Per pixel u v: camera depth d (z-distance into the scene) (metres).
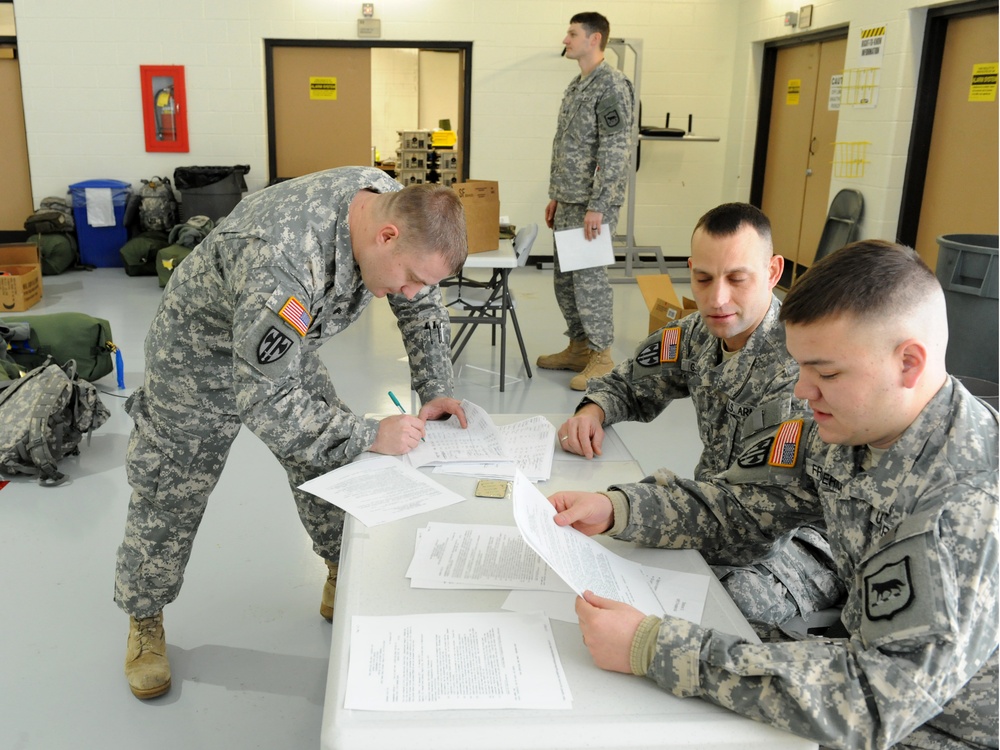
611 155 4.28
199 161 7.72
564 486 1.61
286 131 7.82
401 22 7.58
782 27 6.94
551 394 4.45
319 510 2.18
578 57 4.38
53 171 7.59
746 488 1.42
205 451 1.94
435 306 2.03
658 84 7.94
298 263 1.55
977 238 3.71
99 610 2.47
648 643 1.06
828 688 0.98
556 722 0.99
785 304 1.07
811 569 1.67
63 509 3.05
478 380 4.66
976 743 1.09
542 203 8.08
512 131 7.89
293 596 2.57
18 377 3.80
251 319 1.52
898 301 1.00
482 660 1.09
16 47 7.43
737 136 7.94
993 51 4.86
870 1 5.67
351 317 1.74
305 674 2.22
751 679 1.01
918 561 0.99
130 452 1.92
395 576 1.28
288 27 7.51
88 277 7.18
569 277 4.66
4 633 2.35
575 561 1.25
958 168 5.21
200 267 1.73
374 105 10.85
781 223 7.59
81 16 7.30
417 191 1.54
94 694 2.12
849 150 6.02
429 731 0.97
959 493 1.01
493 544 1.37
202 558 2.76
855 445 1.19
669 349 1.92
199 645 2.33
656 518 1.41
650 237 8.32
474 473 1.63
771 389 1.69
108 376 4.54
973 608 0.96
